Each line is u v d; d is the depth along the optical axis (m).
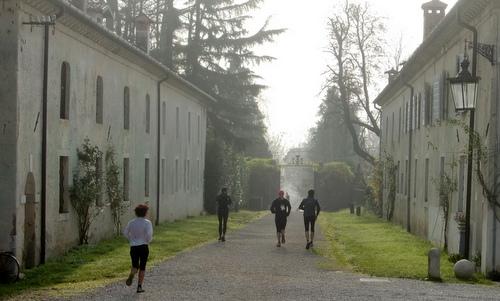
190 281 14.87
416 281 15.34
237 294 13.06
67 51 19.86
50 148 18.58
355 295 12.95
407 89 33.34
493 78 16.67
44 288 13.91
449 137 22.11
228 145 50.12
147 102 30.80
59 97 19.27
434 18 33.16
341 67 54.47
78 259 18.38
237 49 49.22
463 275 15.88
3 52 16.17
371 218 42.97
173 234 27.20
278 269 17.42
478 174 17.05
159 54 48.19
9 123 16.17
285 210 24.03
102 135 23.62
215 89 49.38
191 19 49.50
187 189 40.72
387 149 42.56
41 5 17.08
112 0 48.53
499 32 16.58
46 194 18.20
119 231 25.25
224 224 25.66
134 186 28.27
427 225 25.88
